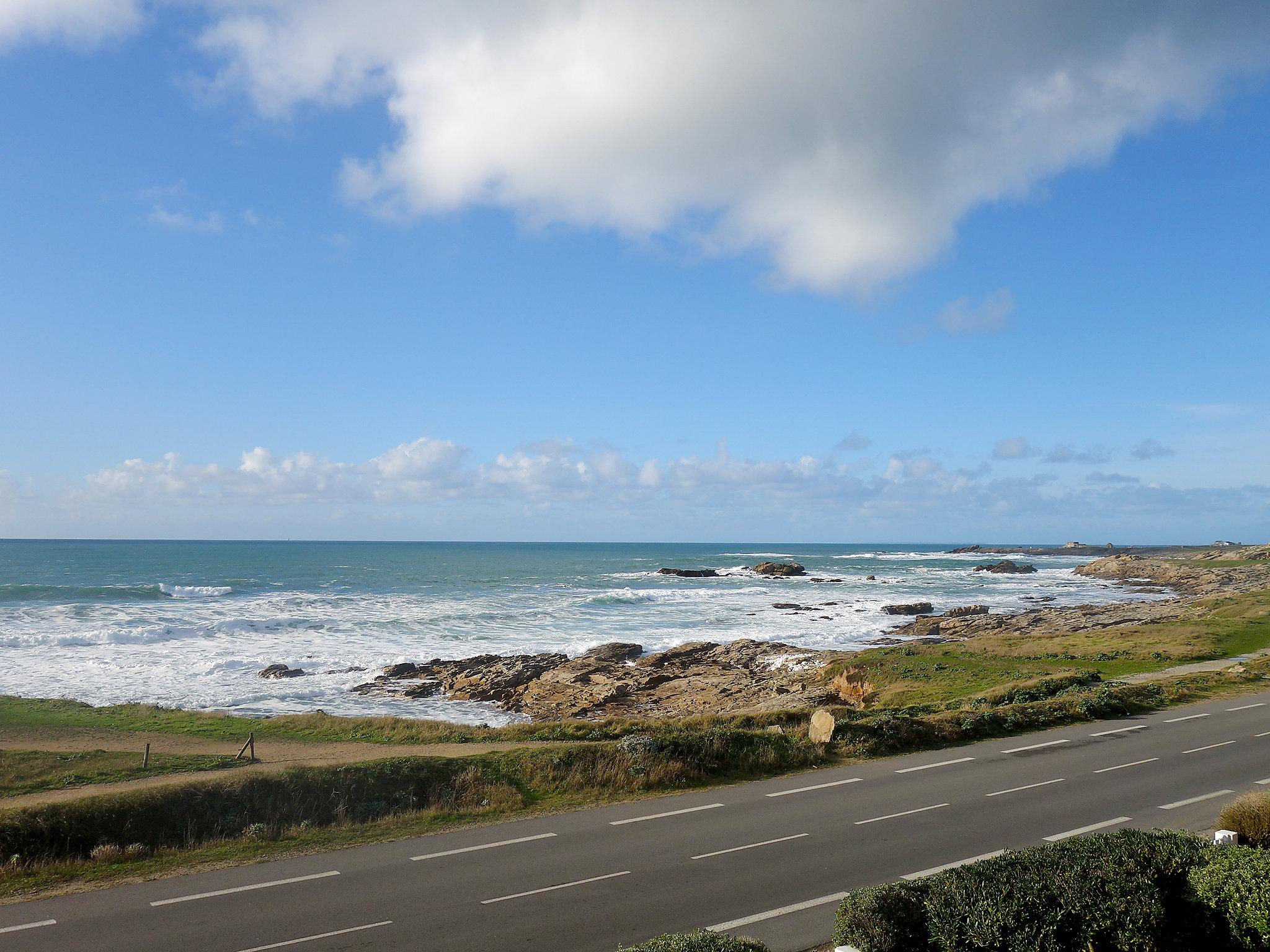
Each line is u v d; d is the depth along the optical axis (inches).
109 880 543.8
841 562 7549.2
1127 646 1857.8
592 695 1699.1
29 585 3604.8
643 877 538.3
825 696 1544.0
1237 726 1024.2
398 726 1214.9
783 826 649.0
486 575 5191.9
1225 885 369.4
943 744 959.0
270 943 441.1
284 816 680.4
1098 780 776.3
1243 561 5757.9
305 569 5462.6
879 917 370.3
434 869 559.2
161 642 2218.3
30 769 900.0
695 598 3705.7
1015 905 354.9
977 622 2719.0
